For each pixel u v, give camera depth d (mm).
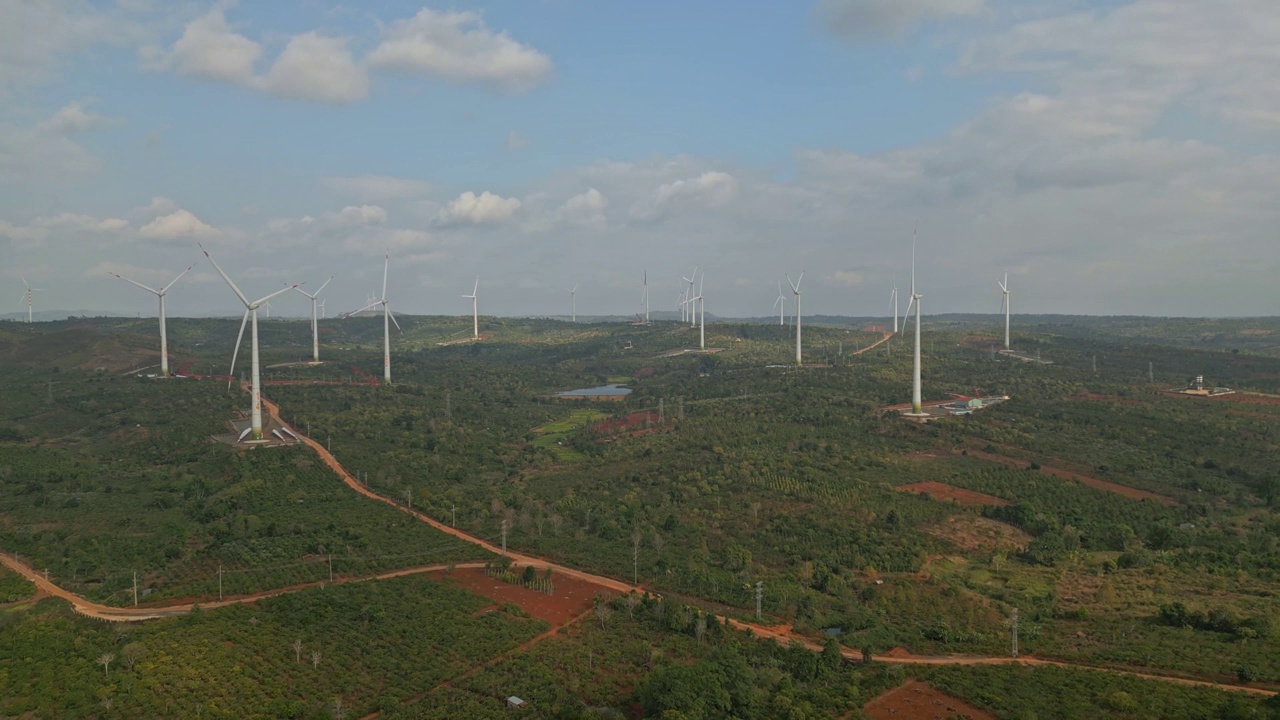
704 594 138125
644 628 123250
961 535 164000
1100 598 132750
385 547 157125
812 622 125688
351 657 111688
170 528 159750
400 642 116562
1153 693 96250
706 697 94625
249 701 98625
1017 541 162375
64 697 96438
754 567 149000
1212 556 152875
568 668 108812
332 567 146375
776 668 107562
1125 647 111688
